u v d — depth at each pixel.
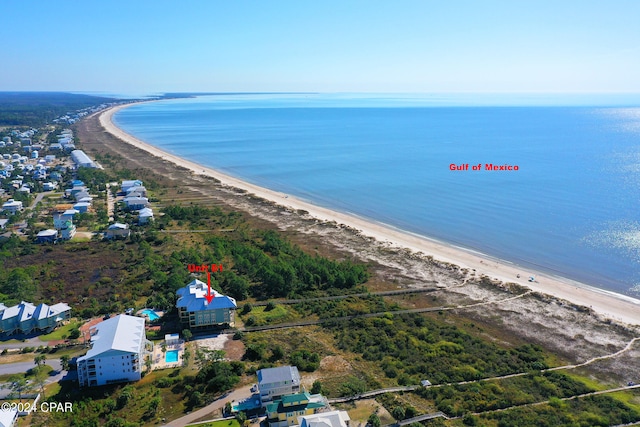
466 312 142.50
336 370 110.00
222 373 103.56
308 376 107.19
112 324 112.06
